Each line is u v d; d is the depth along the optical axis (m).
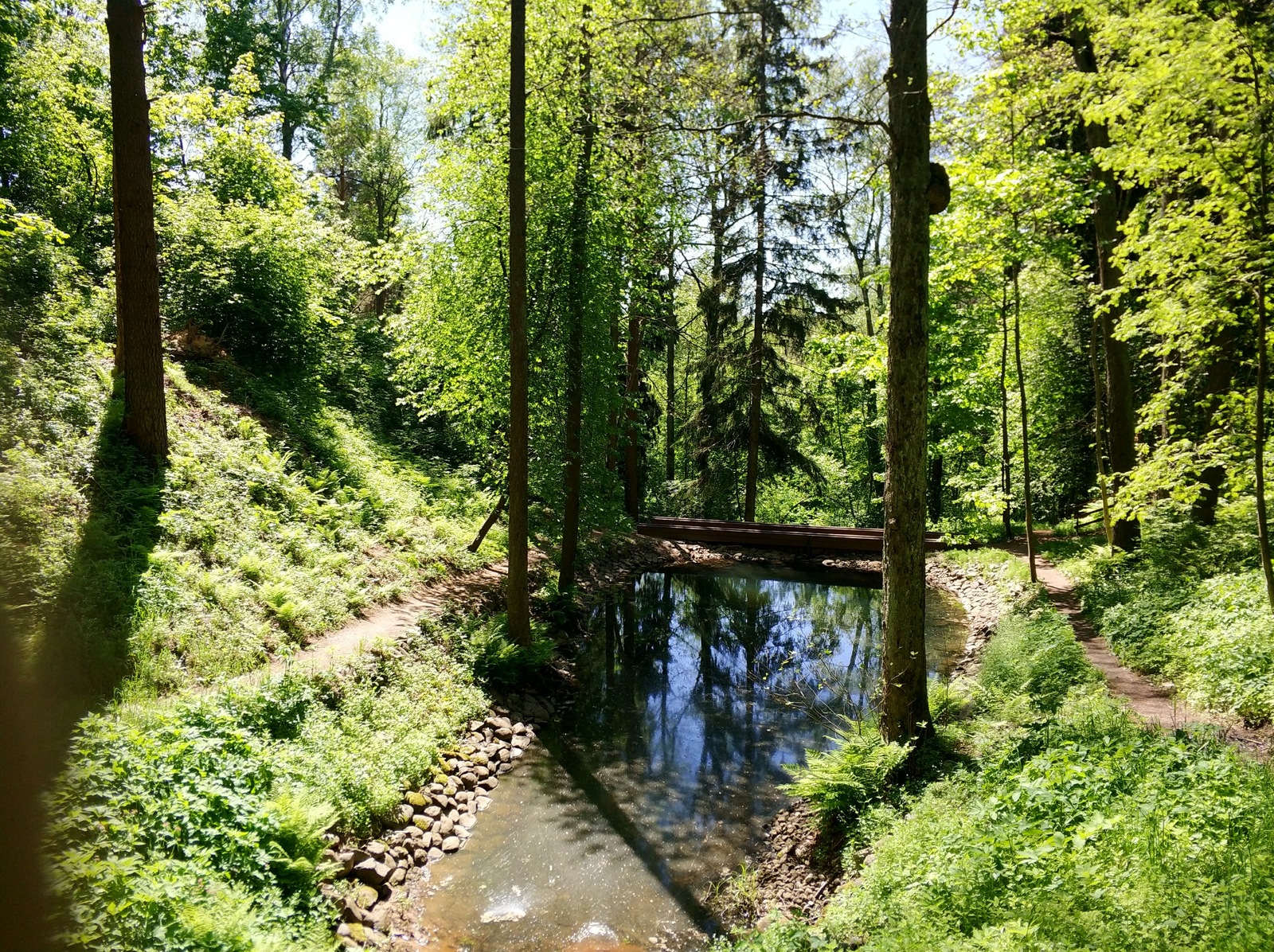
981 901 4.78
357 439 18.19
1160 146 8.23
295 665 9.12
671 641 16.25
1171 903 4.07
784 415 28.25
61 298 12.95
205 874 5.27
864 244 30.23
